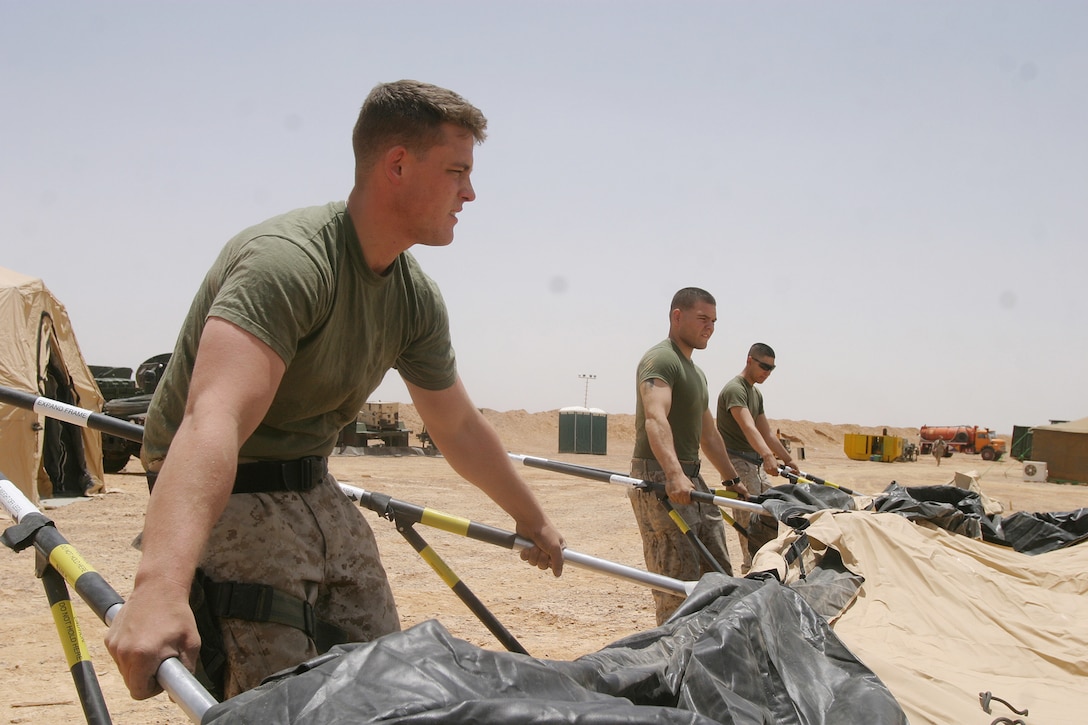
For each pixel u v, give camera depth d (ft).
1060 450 105.50
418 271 9.39
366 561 9.18
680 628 7.22
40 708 14.37
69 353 43.29
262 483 8.54
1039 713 8.40
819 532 12.91
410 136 8.10
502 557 29.48
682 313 18.63
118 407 56.08
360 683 4.66
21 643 17.89
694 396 18.63
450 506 43.45
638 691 5.76
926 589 12.14
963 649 10.41
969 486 18.17
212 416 6.73
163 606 5.87
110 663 16.93
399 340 9.22
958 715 8.05
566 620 21.04
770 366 24.91
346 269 8.23
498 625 10.18
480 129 8.46
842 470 112.16
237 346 7.08
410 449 98.48
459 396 10.00
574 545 32.89
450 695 4.60
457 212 8.58
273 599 8.20
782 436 198.39
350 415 9.26
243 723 4.56
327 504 8.98
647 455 18.61
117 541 29.22
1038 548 17.15
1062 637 10.96
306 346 8.11
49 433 42.34
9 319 37.86
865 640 10.04
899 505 15.57
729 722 5.80
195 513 6.29
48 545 7.09
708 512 18.40
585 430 151.64
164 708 14.62
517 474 10.27
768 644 6.88
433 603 22.25
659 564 18.35
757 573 10.78
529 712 4.37
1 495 7.95
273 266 7.41
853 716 6.41
